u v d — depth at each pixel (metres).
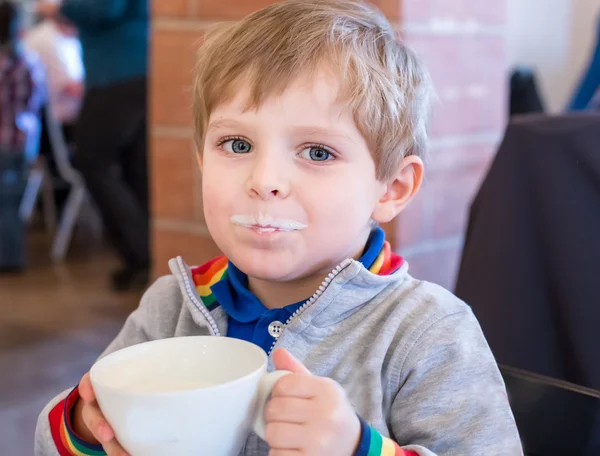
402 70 0.75
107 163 3.17
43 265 3.80
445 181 1.79
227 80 0.69
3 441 1.91
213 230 0.70
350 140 0.68
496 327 1.15
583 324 1.10
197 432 0.50
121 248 3.31
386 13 1.60
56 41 4.33
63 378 2.33
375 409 0.69
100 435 0.55
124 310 3.04
